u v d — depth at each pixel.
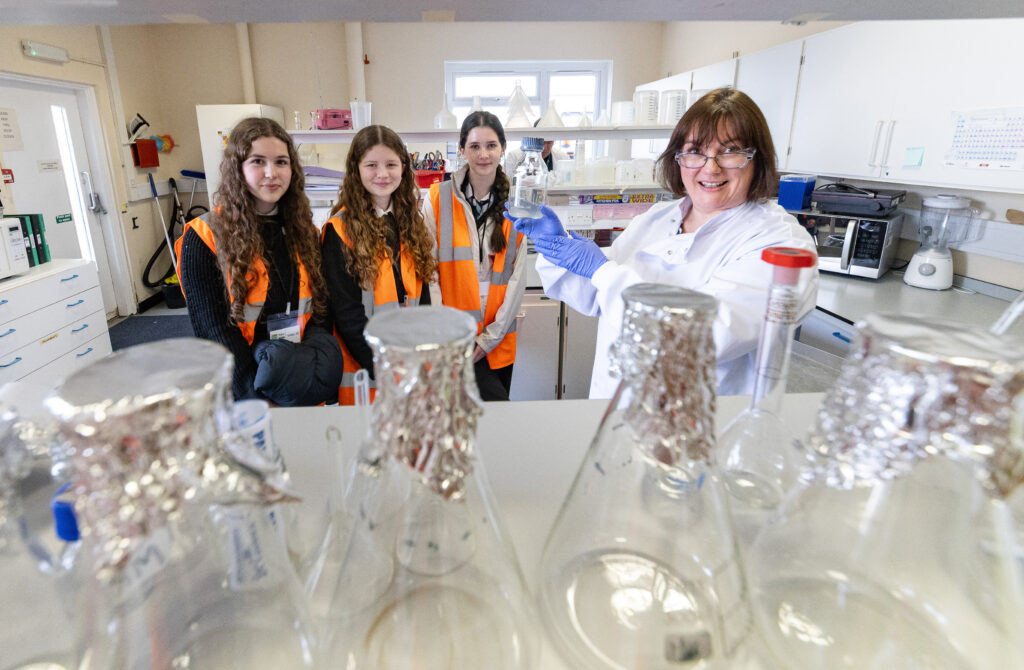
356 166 1.72
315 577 0.44
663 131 2.77
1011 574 0.33
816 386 1.09
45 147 3.98
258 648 0.32
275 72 5.29
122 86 4.68
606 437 0.43
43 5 0.55
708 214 1.35
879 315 0.35
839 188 2.67
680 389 0.36
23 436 0.33
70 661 0.32
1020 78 1.82
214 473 0.28
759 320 1.08
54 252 4.08
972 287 2.40
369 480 0.37
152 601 0.28
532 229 1.47
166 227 5.26
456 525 0.36
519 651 0.36
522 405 0.84
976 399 0.29
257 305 1.51
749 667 0.38
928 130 2.16
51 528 0.33
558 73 5.92
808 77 2.83
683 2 0.58
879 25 2.34
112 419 0.24
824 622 0.36
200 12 0.58
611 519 0.41
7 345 2.59
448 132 2.64
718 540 0.39
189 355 0.30
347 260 1.70
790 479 0.56
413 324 0.33
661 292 0.38
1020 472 0.31
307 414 0.80
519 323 2.79
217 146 4.59
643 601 0.38
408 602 0.35
